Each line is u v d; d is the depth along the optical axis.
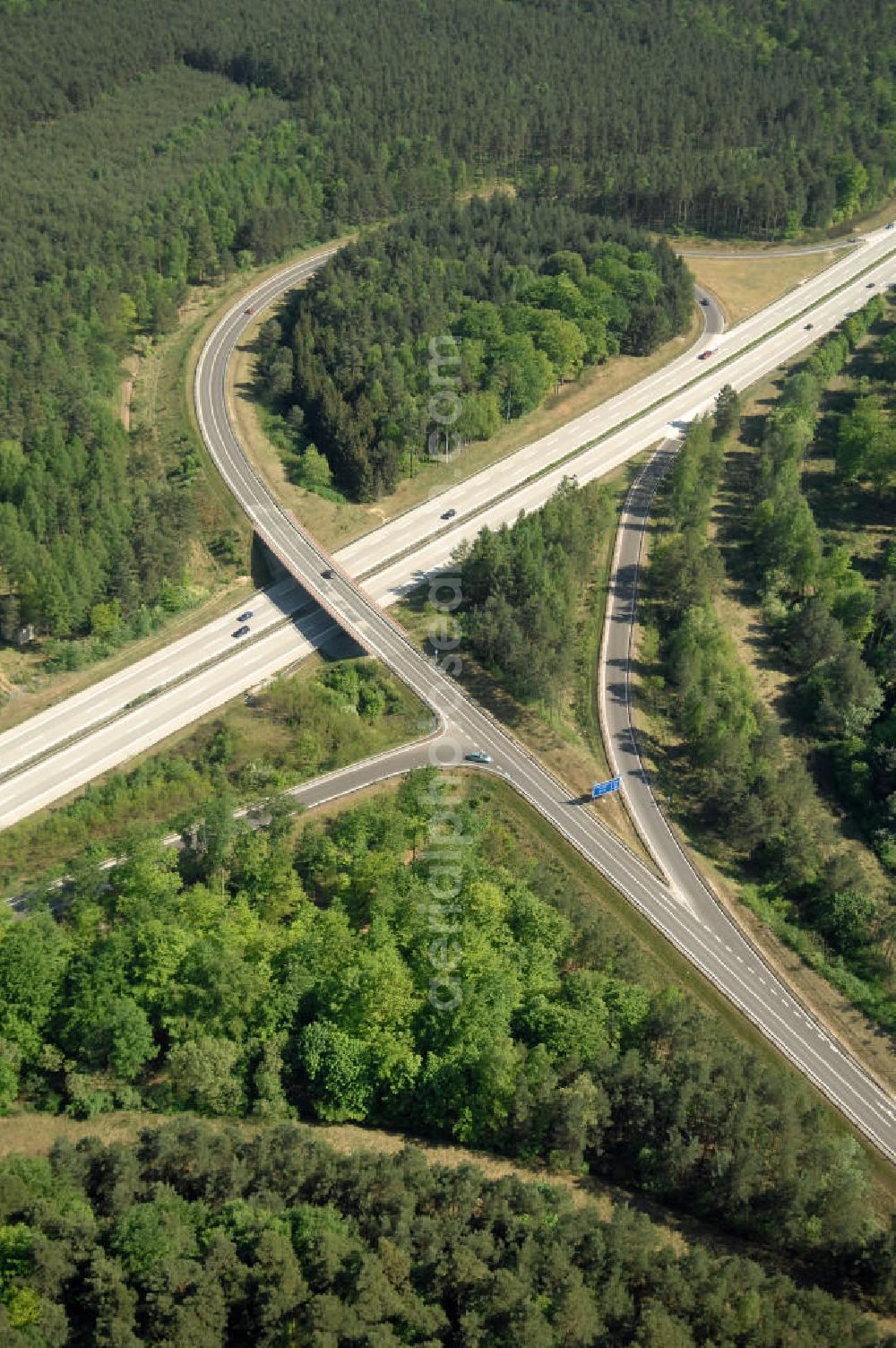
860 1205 160.62
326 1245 140.88
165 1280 136.25
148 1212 143.25
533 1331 132.88
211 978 182.12
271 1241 139.12
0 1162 159.38
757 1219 164.38
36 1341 130.88
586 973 192.25
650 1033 185.00
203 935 196.12
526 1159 171.88
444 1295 141.88
